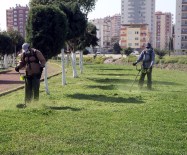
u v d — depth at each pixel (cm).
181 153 739
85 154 731
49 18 1656
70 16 2309
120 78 2681
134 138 843
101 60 6494
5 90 1884
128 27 12656
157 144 801
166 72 3634
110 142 808
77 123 995
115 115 1116
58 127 946
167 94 1686
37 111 1158
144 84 2175
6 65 4806
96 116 1098
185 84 2320
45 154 729
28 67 1336
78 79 2588
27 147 773
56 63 5641
